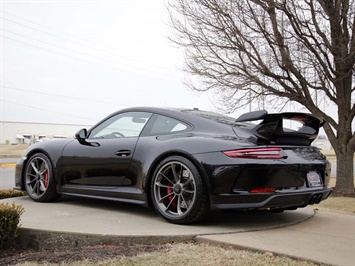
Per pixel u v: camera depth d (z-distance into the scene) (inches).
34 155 209.0
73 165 192.4
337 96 341.1
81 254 125.0
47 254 128.5
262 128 150.8
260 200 141.8
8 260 125.7
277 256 119.1
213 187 144.2
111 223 156.4
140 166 166.9
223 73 348.8
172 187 158.4
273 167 142.4
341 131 346.3
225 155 144.5
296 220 171.3
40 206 193.6
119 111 194.2
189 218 150.9
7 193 246.2
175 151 154.4
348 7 298.7
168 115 175.3
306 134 160.9
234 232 143.3
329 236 144.0
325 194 162.7
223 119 173.3
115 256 121.3
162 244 135.3
